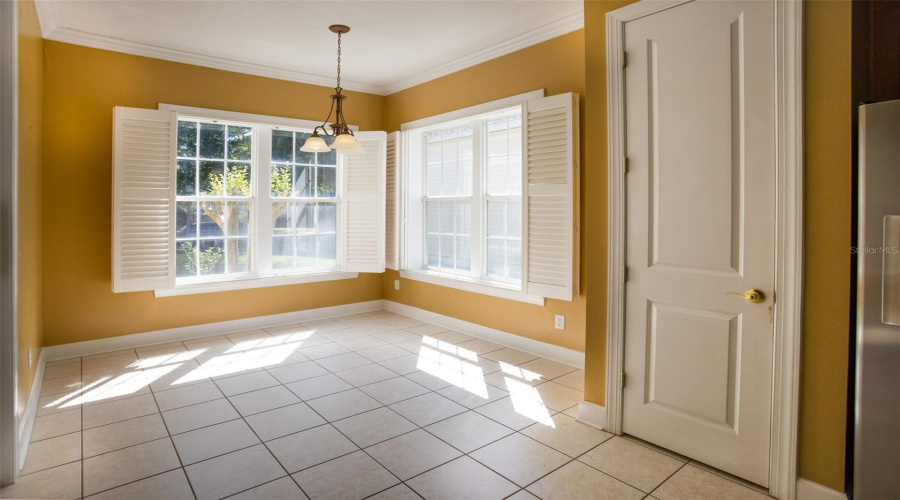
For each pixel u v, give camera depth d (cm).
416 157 514
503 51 403
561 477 219
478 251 449
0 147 203
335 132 369
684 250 232
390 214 525
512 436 258
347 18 350
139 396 308
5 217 204
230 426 267
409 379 342
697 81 225
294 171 498
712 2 219
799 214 196
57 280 378
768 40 204
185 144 436
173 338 430
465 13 343
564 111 346
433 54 430
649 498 204
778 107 201
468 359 387
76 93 380
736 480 217
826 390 194
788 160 199
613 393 261
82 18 350
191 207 440
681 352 235
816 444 196
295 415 282
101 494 204
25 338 260
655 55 239
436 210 501
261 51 421
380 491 208
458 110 447
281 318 492
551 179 355
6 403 208
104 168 394
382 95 546
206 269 451
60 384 327
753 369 212
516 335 414
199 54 426
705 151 223
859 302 181
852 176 188
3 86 205
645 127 244
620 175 253
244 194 469
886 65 212
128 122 388
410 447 246
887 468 178
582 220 354
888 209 174
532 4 329
